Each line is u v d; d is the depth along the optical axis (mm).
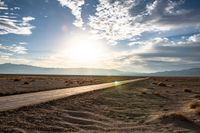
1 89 33500
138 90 42844
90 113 17078
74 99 23141
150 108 21500
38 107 16844
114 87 45344
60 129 11930
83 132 11523
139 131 12094
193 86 61281
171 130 12445
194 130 12562
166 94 36438
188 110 18281
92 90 34750
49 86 45844
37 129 11562
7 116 13195
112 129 12516
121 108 21016
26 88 37750
